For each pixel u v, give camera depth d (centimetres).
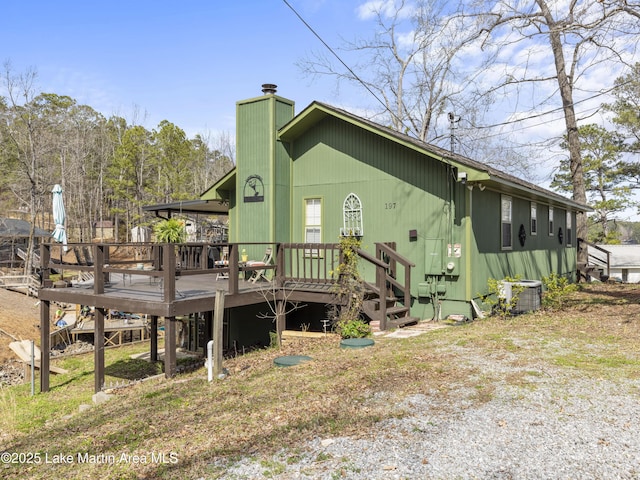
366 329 862
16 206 4069
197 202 1397
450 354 663
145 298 812
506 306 976
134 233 3838
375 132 1061
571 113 1909
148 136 4209
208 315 1214
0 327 1672
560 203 1598
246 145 1220
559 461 351
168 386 688
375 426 430
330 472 352
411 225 1070
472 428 414
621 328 813
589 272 2112
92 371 1162
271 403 520
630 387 498
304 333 962
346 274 912
